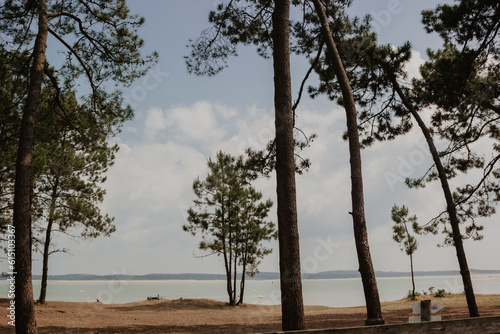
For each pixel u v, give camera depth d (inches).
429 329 154.1
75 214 708.0
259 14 447.5
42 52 349.7
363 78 546.6
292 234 277.7
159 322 551.5
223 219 947.3
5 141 508.1
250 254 954.1
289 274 270.7
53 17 403.2
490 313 502.9
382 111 575.5
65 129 555.5
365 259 337.4
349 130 373.7
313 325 470.9
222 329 462.9
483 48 458.3
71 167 679.1
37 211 679.1
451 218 480.1
